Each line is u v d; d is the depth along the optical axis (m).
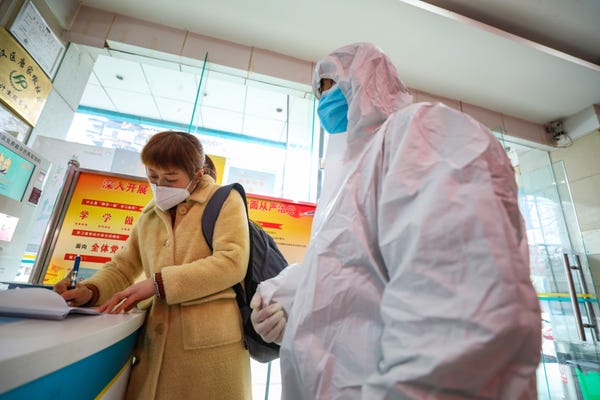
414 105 0.55
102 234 1.35
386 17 2.14
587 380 2.14
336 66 0.79
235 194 0.90
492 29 2.10
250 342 0.86
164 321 0.73
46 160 1.56
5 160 1.30
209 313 0.75
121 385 0.66
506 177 0.41
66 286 0.76
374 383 0.39
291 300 0.77
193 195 0.87
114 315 0.64
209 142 3.88
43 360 0.31
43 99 1.90
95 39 2.15
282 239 1.62
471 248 0.36
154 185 0.83
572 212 2.93
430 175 0.44
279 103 3.26
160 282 0.68
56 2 1.97
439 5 2.07
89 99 3.46
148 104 3.50
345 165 0.70
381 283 0.49
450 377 0.33
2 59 1.58
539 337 0.34
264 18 2.22
